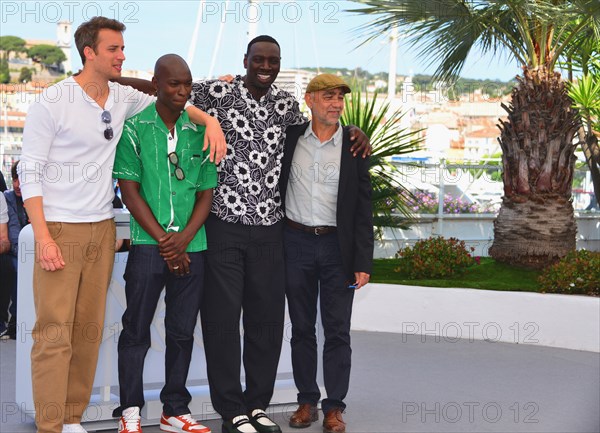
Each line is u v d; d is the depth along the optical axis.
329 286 5.07
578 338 8.05
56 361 4.50
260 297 4.90
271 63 4.73
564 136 9.48
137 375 4.71
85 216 4.52
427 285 8.87
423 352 7.75
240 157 4.78
